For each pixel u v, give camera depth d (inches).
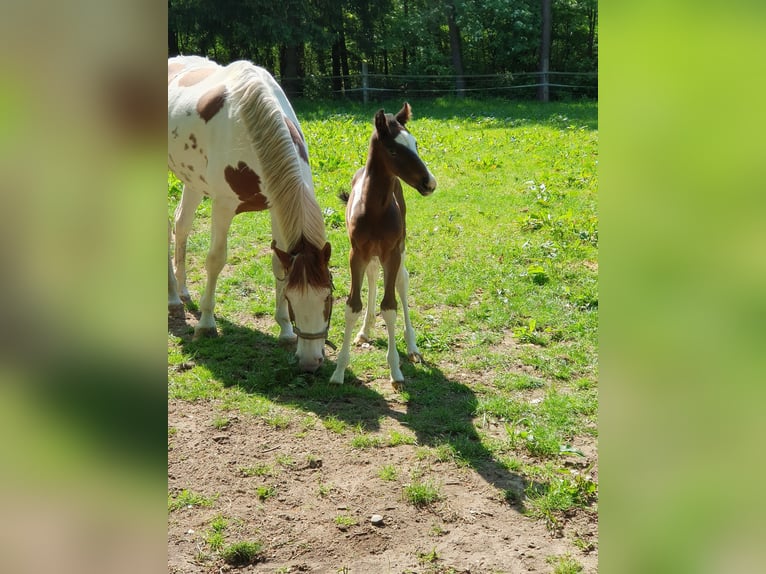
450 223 303.3
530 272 240.4
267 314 218.2
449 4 938.1
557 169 407.8
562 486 127.0
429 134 553.9
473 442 146.3
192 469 135.9
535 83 976.3
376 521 119.5
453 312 217.5
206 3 812.0
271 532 117.2
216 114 183.0
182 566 108.2
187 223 213.5
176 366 182.1
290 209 164.4
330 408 161.6
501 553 111.5
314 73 1059.9
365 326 198.4
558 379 176.7
